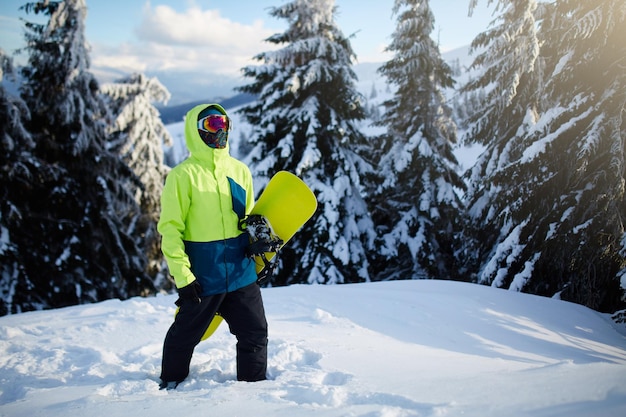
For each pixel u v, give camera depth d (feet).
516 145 33.81
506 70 33.78
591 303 25.09
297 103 41.47
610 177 23.25
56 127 40.98
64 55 40.60
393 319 15.14
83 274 39.60
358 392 6.36
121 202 46.52
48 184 39.32
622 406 4.37
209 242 8.14
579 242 24.79
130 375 8.82
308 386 6.96
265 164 39.42
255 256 8.92
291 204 9.44
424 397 5.66
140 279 45.03
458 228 42.47
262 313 8.66
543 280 28.40
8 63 36.29
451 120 46.09
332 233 37.47
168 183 7.95
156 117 58.59
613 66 24.44
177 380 8.27
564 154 26.48
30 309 36.06
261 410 5.65
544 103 32.63
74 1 40.83
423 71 44.16
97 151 43.21
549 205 28.30
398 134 46.83
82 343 11.30
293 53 40.47
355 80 42.09
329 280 36.94
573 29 24.26
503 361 10.90
